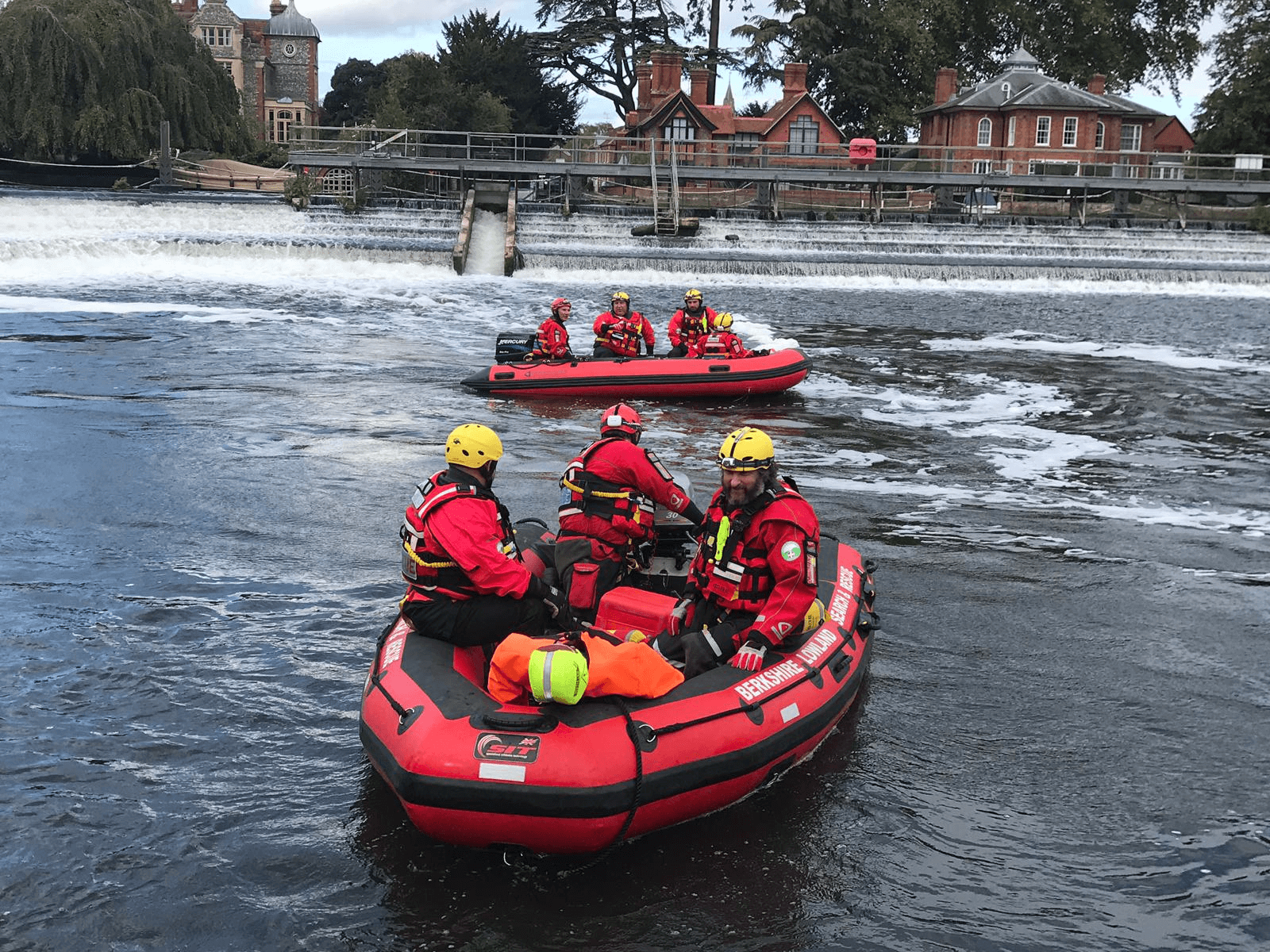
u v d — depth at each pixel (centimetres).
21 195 3238
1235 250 3978
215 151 4644
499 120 5319
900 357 1942
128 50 4138
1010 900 405
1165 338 2266
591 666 423
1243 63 5556
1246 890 414
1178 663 627
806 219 4000
